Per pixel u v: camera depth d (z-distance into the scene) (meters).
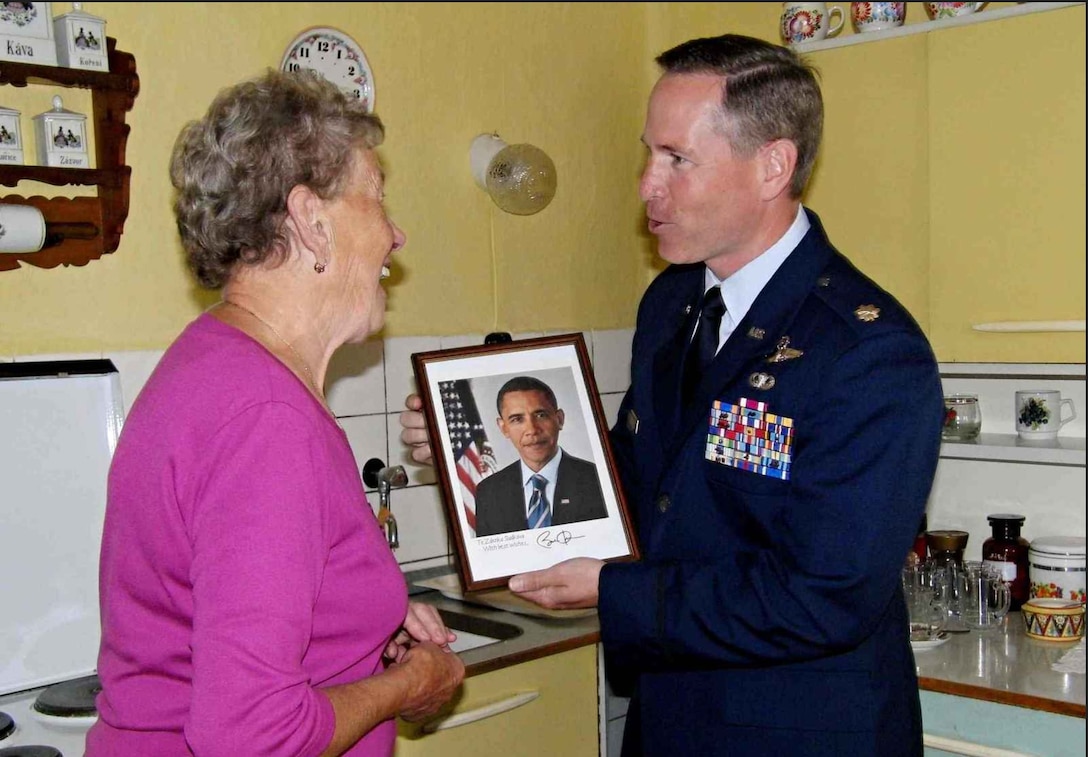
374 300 1.12
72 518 1.69
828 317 1.32
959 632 2.00
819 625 1.23
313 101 1.04
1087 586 2.02
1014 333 1.92
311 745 0.92
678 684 1.40
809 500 1.24
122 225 1.75
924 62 1.99
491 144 2.22
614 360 2.53
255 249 1.02
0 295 1.65
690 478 1.38
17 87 1.65
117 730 1.00
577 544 1.58
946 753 1.74
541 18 2.35
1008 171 1.90
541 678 1.80
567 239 2.42
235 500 0.90
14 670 1.64
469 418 1.61
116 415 1.73
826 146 2.13
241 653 0.87
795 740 1.33
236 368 0.96
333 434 0.99
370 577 1.03
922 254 2.02
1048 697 1.65
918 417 1.24
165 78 1.81
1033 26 1.86
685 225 1.40
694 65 1.39
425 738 1.66
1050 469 2.19
